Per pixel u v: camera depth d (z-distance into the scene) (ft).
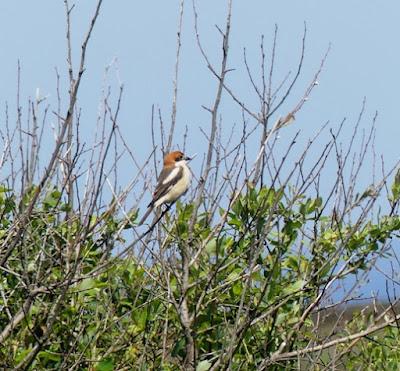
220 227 43.45
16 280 46.01
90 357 41.93
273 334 46.80
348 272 48.42
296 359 45.11
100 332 42.50
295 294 46.32
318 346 44.70
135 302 42.98
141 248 46.01
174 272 43.60
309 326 48.55
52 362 43.93
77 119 42.63
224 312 43.09
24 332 42.98
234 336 40.29
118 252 44.96
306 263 47.93
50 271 43.42
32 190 45.14
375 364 48.93
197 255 43.45
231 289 46.32
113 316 44.24
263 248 45.70
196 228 45.75
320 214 48.49
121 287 45.62
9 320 45.19
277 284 46.24
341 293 47.57
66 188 46.37
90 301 44.32
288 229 47.26
